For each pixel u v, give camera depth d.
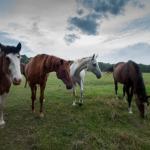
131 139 2.78
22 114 3.36
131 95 3.63
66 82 2.92
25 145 2.52
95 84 7.63
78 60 3.90
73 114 3.44
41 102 3.18
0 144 2.50
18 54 2.50
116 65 4.37
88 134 2.80
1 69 2.60
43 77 3.01
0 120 2.88
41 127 2.92
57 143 2.58
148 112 3.70
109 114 3.51
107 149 2.57
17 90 5.66
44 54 3.09
